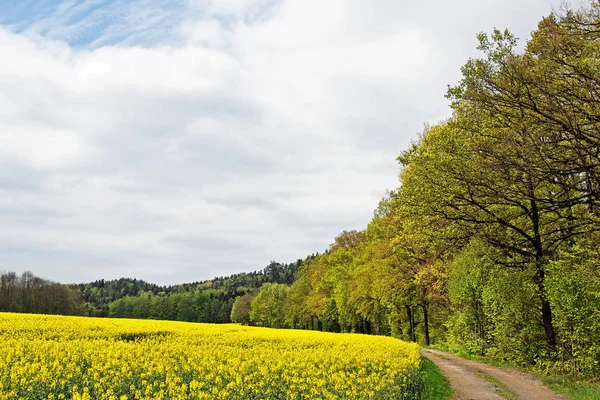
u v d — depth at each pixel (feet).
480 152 65.77
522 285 68.64
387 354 57.67
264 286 385.29
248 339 84.07
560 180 57.72
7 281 296.30
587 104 53.98
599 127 52.65
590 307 59.06
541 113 55.11
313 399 35.06
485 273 79.87
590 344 60.29
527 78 57.16
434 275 107.96
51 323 95.40
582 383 55.47
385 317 171.22
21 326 85.71
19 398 33.78
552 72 55.26
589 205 58.95
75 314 321.32
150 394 36.32
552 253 67.36
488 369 72.23
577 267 57.52
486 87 61.82
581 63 51.98
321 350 62.23
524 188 63.93
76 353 50.83
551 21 54.70
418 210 75.00
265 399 36.14
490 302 83.61
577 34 51.72
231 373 40.96
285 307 300.61
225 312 499.51
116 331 86.07
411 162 84.79
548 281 62.28
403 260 125.49
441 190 69.82
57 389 36.58
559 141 56.18
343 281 189.06
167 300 461.37
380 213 146.41
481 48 61.67
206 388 37.93
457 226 71.56
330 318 227.20
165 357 50.39
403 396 37.60
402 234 115.44
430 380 54.60
